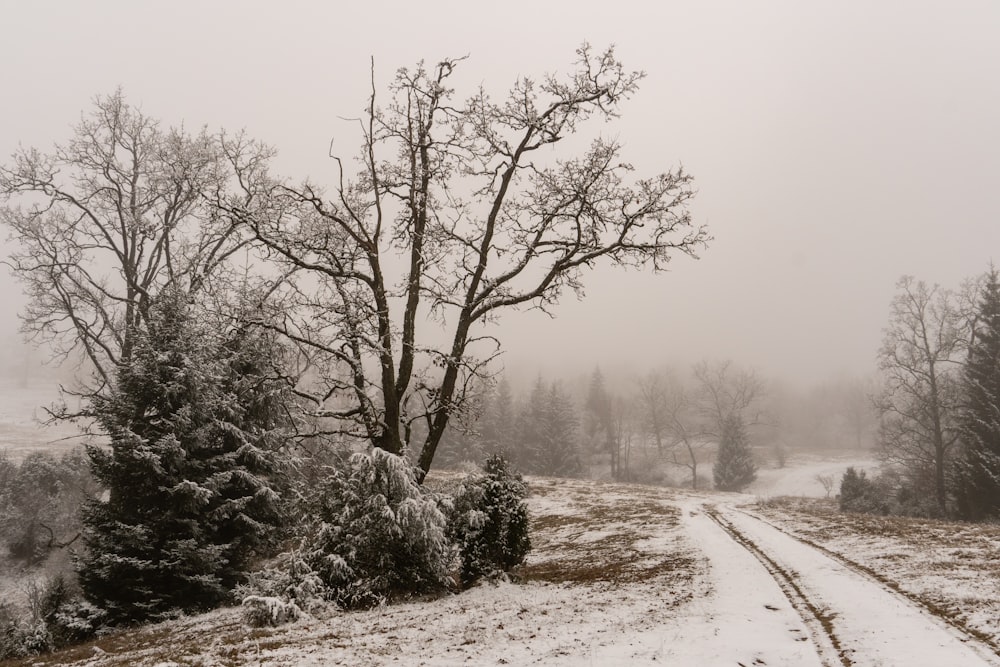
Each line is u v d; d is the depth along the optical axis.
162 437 14.75
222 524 15.90
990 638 7.73
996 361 35.25
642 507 28.58
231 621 11.83
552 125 15.34
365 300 14.80
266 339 15.50
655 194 14.70
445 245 15.72
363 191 15.73
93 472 14.55
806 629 8.54
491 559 13.77
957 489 35.56
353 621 10.37
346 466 13.38
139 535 13.77
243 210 14.10
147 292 22.23
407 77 14.91
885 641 7.75
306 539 12.97
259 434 17.45
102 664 8.88
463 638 8.47
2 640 12.50
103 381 21.28
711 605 10.03
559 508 30.33
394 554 12.53
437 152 15.77
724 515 24.80
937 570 11.99
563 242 15.34
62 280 23.69
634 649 7.46
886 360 40.78
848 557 14.31
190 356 15.59
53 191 23.25
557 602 11.05
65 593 14.88
